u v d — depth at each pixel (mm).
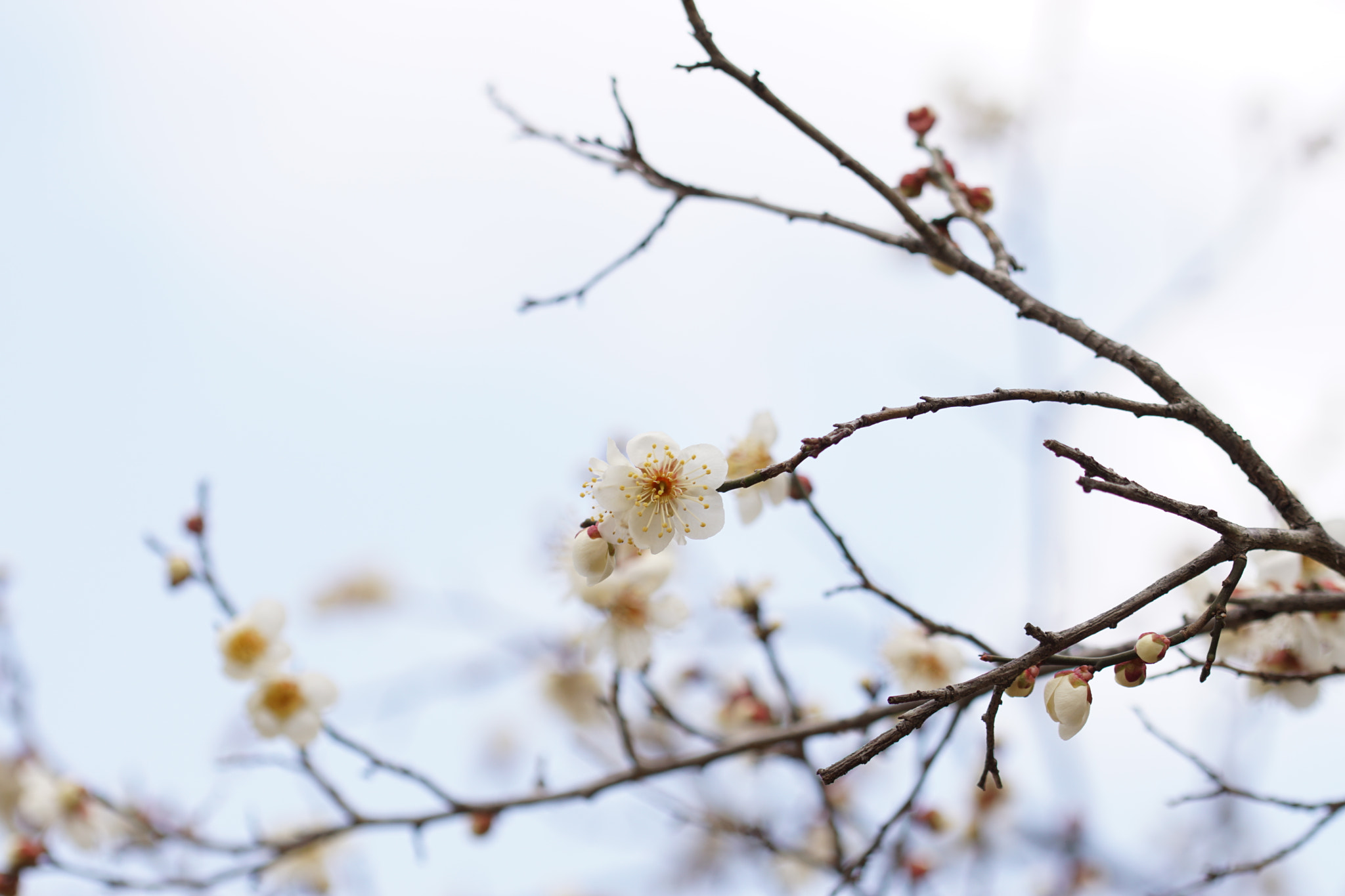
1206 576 938
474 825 995
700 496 884
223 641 999
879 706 971
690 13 902
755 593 1002
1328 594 906
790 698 996
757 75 905
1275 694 938
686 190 950
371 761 988
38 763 1054
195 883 987
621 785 981
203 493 1011
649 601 983
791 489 948
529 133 965
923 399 859
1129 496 845
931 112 964
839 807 1057
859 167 916
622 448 1014
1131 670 852
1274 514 952
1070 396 864
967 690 839
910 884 1037
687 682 1070
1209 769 932
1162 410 870
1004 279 914
